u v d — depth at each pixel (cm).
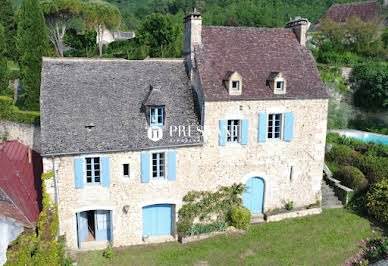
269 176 2056
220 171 1939
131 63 2006
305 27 2206
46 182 1650
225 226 1944
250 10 6688
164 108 1814
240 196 2019
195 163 1877
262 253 1756
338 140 2833
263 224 2017
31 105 2984
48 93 1778
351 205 2223
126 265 1652
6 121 2938
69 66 1897
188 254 1748
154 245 1833
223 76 1933
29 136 2844
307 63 2159
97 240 1847
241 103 1909
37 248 1433
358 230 1955
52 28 4297
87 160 1727
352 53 4062
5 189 1853
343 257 1714
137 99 1877
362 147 2652
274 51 2141
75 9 4156
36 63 2934
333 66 3741
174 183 1852
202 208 1923
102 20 4441
